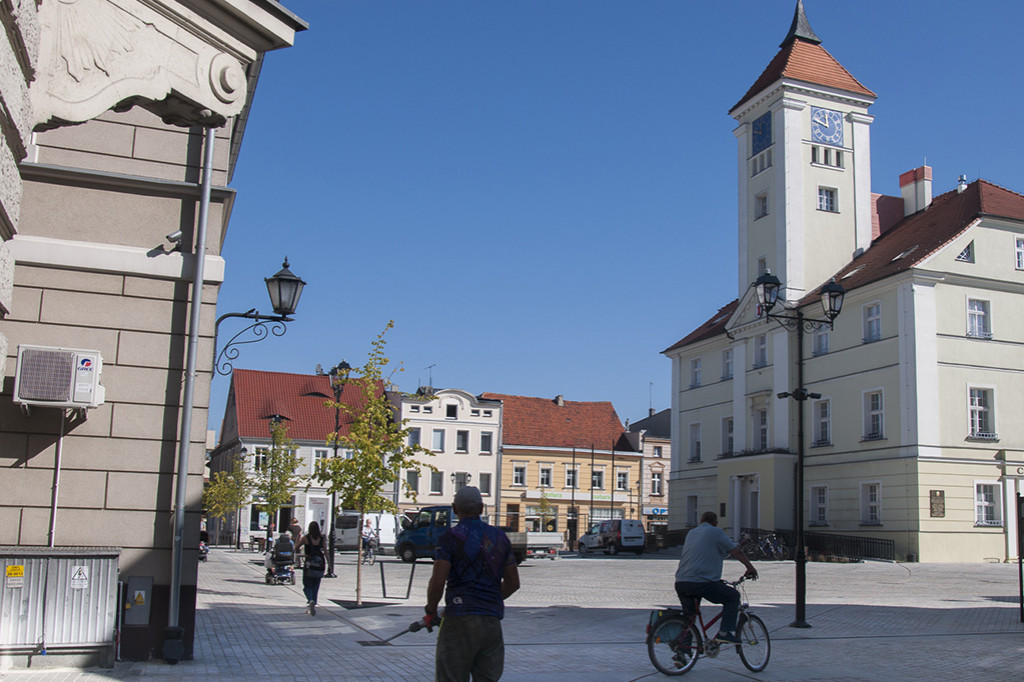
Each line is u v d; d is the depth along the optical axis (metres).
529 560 42.09
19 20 5.66
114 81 7.12
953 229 39.06
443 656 6.75
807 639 14.97
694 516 52.75
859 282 40.69
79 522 11.85
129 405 12.20
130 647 11.70
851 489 39.97
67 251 12.11
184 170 12.86
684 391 54.78
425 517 39.84
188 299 12.59
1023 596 17.56
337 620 16.95
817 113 46.97
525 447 72.44
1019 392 38.69
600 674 11.20
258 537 56.72
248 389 68.62
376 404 21.47
